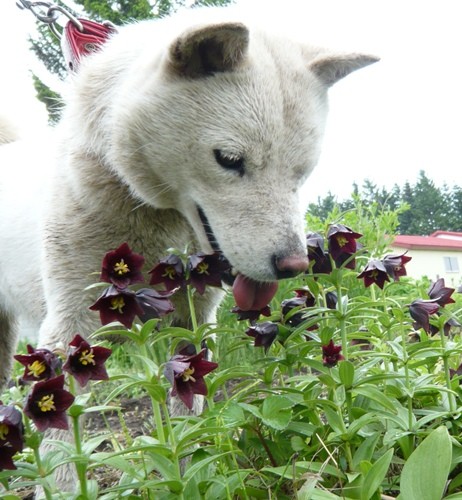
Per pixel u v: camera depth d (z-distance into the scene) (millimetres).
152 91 545
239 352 1022
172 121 537
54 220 621
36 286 711
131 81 573
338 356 500
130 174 580
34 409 354
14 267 741
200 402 661
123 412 970
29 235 710
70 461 375
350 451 478
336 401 477
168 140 542
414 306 503
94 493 408
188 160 542
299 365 578
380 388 549
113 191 604
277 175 523
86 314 617
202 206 549
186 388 387
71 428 552
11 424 347
